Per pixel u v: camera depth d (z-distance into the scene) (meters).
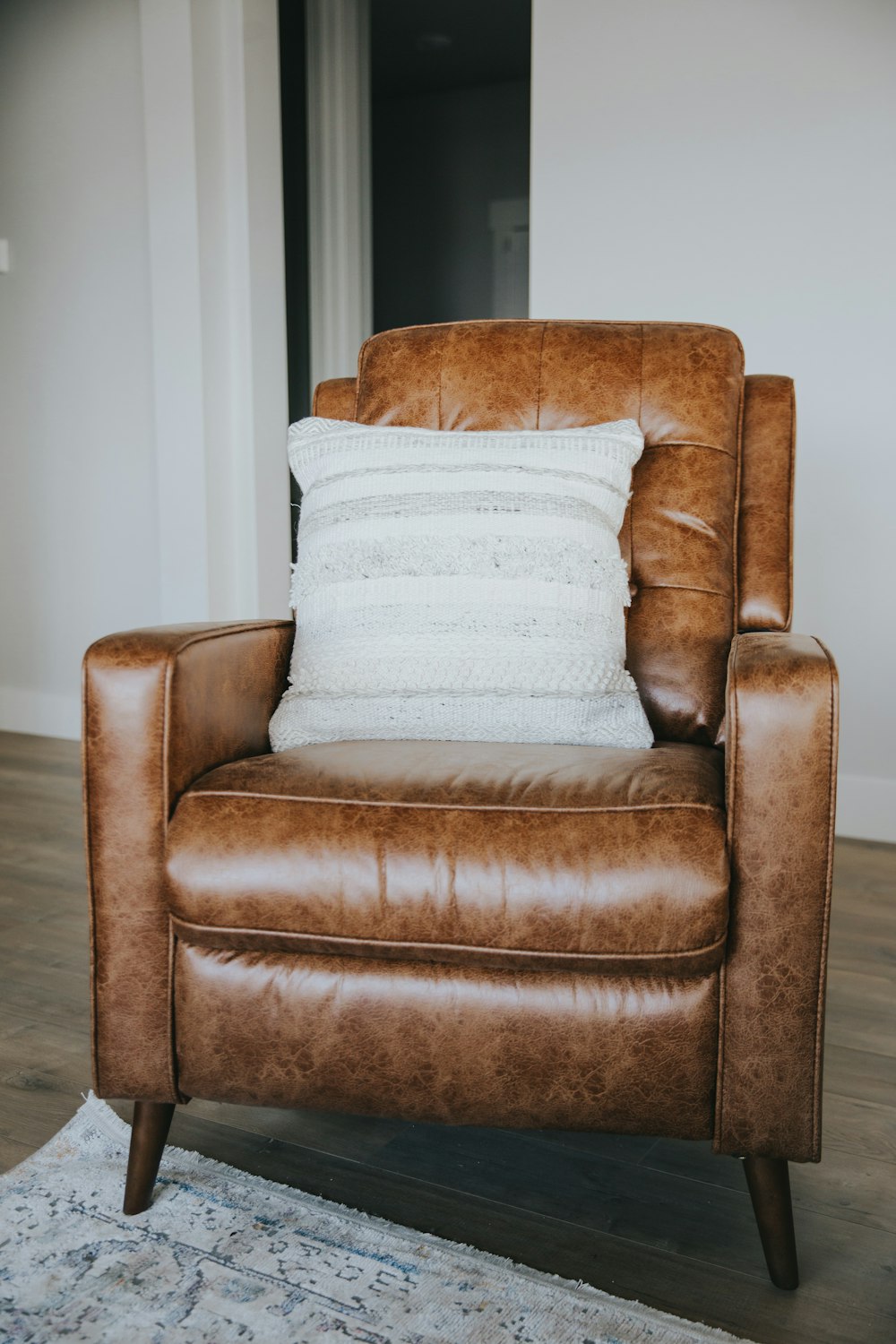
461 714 1.31
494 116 6.00
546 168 2.82
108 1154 1.31
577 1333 1.02
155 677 1.11
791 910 1.02
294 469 1.58
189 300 3.34
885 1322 1.05
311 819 1.07
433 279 6.26
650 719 1.49
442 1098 1.08
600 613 1.38
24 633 3.90
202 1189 1.24
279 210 3.47
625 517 1.56
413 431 1.51
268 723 1.39
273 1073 1.12
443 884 1.03
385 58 5.52
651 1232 1.19
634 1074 1.05
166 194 3.33
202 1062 1.13
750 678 1.02
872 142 2.48
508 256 6.07
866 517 2.59
